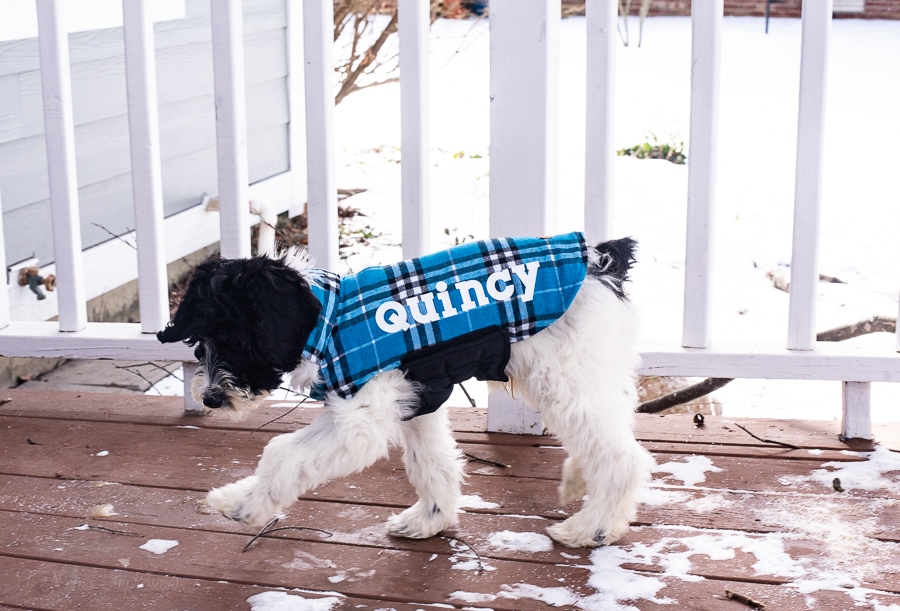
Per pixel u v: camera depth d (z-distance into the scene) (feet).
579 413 7.36
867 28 48.57
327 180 10.10
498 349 7.20
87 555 7.80
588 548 7.75
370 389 7.06
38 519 8.41
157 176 10.46
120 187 16.22
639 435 9.87
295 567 7.59
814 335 9.71
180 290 17.16
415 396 7.29
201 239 18.07
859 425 9.63
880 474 8.92
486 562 7.62
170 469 9.39
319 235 10.26
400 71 9.58
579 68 36.81
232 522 8.31
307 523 8.30
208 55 17.88
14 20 13.66
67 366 14.99
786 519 8.14
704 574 7.32
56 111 10.37
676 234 20.07
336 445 6.91
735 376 9.78
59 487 9.03
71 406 11.02
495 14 9.18
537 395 7.50
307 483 6.98
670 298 16.78
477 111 31.58
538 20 9.12
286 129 20.29
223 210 10.44
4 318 11.21
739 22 50.37
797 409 13.53
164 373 14.82
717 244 19.65
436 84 35.17
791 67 38.29
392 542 7.97
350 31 27.63
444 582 7.35
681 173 24.36
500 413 10.09
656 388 13.98
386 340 7.07
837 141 27.89
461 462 8.21
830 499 8.46
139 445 9.96
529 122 9.36
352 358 7.02
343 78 22.80
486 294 7.20
